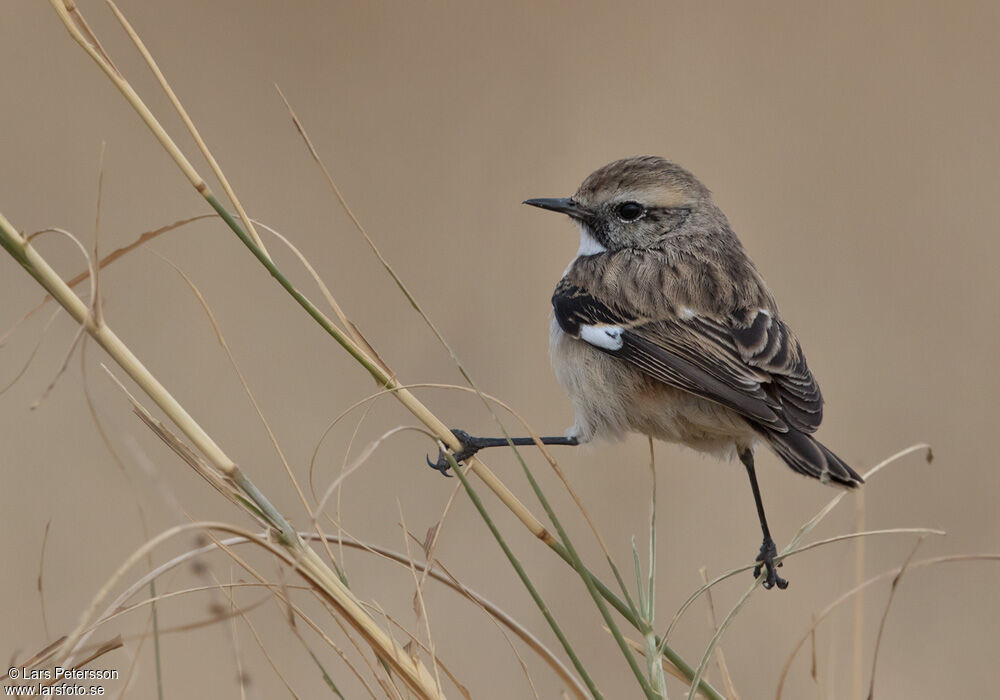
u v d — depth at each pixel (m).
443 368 14.73
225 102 18.20
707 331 8.80
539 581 12.40
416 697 5.79
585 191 10.08
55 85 17.55
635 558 6.64
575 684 6.36
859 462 7.84
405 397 6.69
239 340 15.02
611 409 9.07
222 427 13.66
